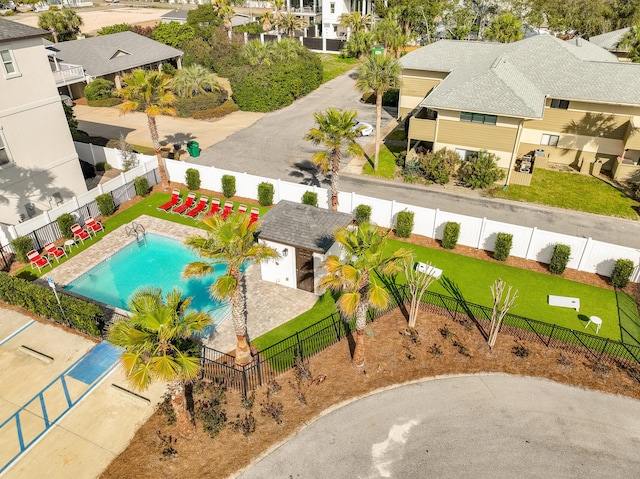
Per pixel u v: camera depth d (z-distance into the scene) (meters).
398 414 15.74
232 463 14.10
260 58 47.34
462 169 31.00
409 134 32.81
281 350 18.09
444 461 14.21
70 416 15.55
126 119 43.88
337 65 61.28
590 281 22.14
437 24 62.56
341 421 15.49
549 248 22.95
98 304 20.66
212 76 45.81
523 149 34.81
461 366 17.56
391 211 25.77
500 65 32.03
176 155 35.41
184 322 12.94
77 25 64.94
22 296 19.83
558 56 33.97
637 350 18.20
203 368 17.16
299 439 14.88
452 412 15.80
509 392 16.55
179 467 13.95
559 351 18.20
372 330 19.19
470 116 30.30
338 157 24.64
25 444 14.62
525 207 28.53
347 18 64.19
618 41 46.72
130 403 16.03
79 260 23.88
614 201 29.06
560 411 15.84
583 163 32.38
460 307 20.50
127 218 27.66
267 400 16.11
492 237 24.05
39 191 26.78
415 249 24.62
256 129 41.03
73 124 35.84
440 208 28.47
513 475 13.80
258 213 27.03
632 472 13.90
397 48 55.53
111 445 14.60
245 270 23.03
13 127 24.53
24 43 24.11
